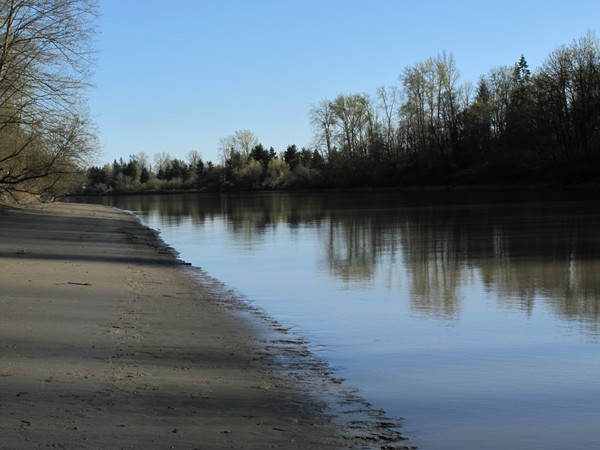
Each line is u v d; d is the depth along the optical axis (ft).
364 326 39.99
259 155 496.23
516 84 317.63
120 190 517.96
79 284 52.08
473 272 62.59
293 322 41.06
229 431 21.26
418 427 22.89
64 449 18.76
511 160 279.28
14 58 91.50
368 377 29.01
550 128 269.85
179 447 19.48
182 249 90.94
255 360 31.14
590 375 29.71
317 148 374.84
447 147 327.47
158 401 23.88
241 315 42.88
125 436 20.13
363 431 22.20
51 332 34.37
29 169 109.29
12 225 122.31
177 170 551.59
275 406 24.36
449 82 324.80
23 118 97.96
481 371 30.22
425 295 51.11
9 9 91.50
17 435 19.69
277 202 265.75
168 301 46.80
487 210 150.20
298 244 94.43
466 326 40.01
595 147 245.65
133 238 107.76
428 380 28.71
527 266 65.57
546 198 188.24
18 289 47.91
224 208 229.66
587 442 21.79
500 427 23.08
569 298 49.06
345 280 59.47
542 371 30.30
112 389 24.97
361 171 358.64
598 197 181.37
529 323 40.83
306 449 20.12
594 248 77.61
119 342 32.99
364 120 364.58
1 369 26.91
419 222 125.49
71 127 105.50
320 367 30.50
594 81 255.50
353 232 110.93
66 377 26.21
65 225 132.05
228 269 68.28
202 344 33.81
